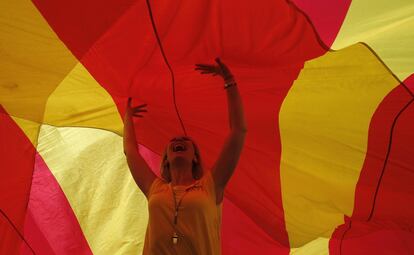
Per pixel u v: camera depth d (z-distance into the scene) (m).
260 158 3.32
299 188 3.38
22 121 3.05
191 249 2.23
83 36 2.50
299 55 2.70
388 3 2.42
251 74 2.88
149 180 2.51
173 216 2.28
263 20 2.46
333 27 2.52
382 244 3.53
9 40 2.50
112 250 3.33
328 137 3.15
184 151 2.55
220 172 2.43
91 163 3.37
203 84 2.94
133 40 2.56
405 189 3.24
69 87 2.85
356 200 3.35
